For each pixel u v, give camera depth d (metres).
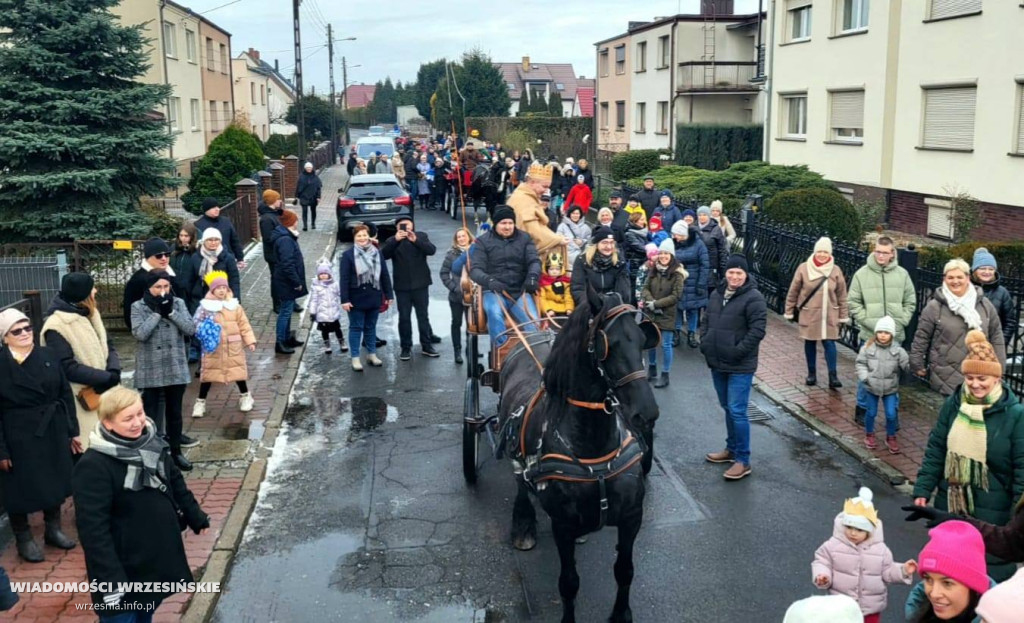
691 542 6.79
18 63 15.51
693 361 12.17
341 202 23.14
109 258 13.59
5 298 11.78
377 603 5.96
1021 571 3.09
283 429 9.45
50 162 15.59
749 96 39.31
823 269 10.22
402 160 37.06
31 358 6.23
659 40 42.44
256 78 61.03
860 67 24.95
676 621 5.69
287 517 7.32
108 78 16.52
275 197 13.50
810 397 10.21
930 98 22.23
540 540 6.84
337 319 12.52
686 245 12.37
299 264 12.21
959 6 20.89
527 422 5.82
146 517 4.68
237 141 32.31
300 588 6.18
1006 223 19.77
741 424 7.96
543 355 6.70
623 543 5.40
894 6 23.20
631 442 5.47
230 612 5.89
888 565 5.04
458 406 10.19
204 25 41.88
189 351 11.55
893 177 23.84
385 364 12.05
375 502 7.58
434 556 6.60
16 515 6.30
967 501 5.18
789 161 29.39
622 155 35.91
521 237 7.66
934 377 8.15
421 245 12.05
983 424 5.06
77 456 6.86
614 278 8.16
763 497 7.63
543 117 54.06
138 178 16.56
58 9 15.71
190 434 9.09
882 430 9.09
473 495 7.70
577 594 6.02
